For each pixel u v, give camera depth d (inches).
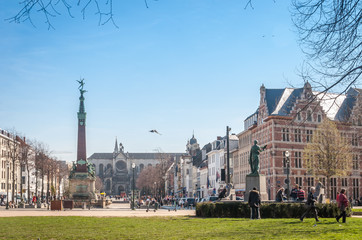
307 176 3164.4
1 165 4830.2
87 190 3607.3
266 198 1540.4
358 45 490.6
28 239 811.4
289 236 769.6
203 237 789.9
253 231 878.4
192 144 7362.2
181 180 6761.8
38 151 4284.0
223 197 1807.3
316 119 3238.2
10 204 3235.7
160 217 1524.4
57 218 1477.6
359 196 3299.7
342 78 520.4
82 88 3742.6
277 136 3147.1
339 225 969.5
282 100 3245.6
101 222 1262.3
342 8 472.4
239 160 4052.7
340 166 2620.6
